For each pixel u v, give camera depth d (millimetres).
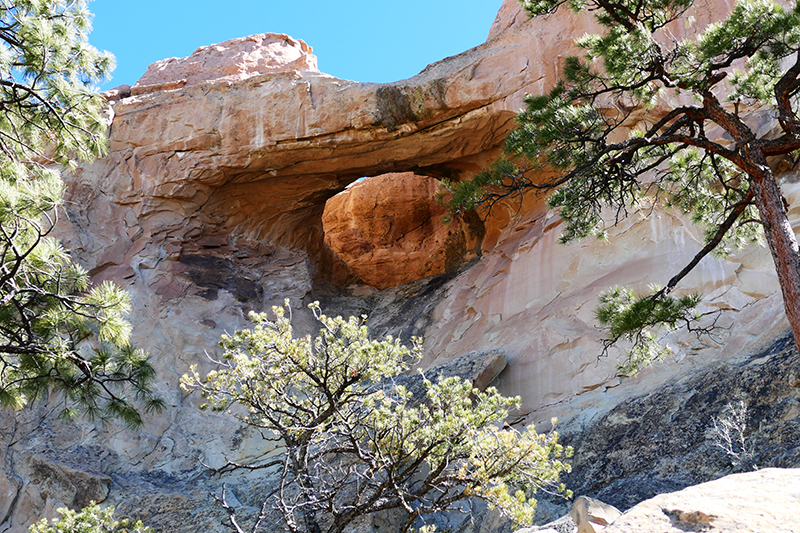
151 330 17594
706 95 7367
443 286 21422
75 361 6715
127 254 18953
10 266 5988
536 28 18281
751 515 2125
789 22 6984
